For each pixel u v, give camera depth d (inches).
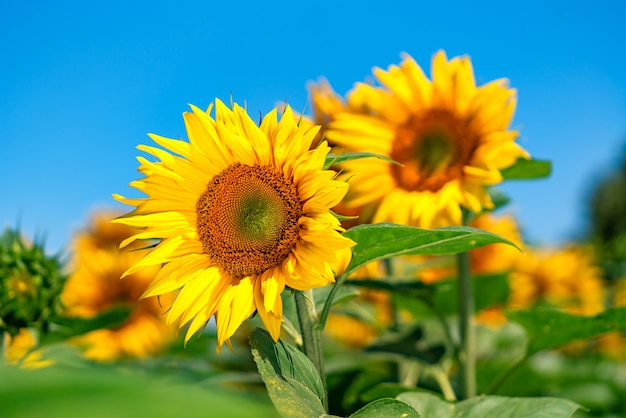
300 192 32.0
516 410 33.7
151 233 32.3
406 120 47.2
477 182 45.1
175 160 32.4
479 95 45.8
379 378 44.2
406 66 47.6
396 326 53.7
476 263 62.2
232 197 32.3
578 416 57.9
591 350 82.3
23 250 45.1
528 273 73.5
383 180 46.4
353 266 32.2
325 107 47.0
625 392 62.9
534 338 42.4
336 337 69.9
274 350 29.6
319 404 29.0
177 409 8.5
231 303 31.4
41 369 9.8
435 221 44.8
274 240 31.8
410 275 57.5
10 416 7.7
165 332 63.2
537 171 47.0
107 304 63.8
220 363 54.4
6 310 44.1
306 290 31.6
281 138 32.0
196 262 32.3
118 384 8.4
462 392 44.6
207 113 32.4
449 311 51.5
